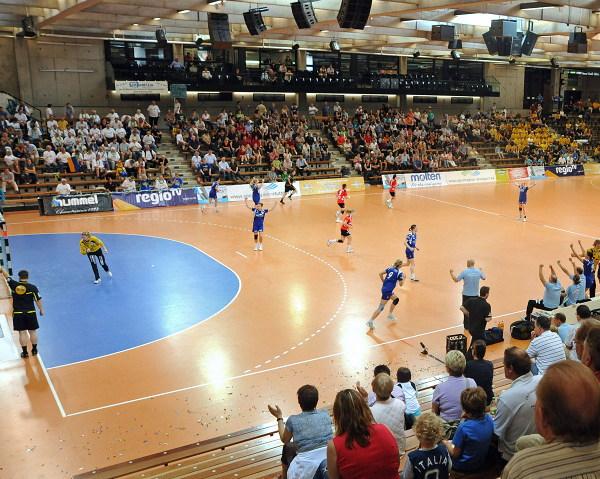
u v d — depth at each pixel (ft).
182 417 31.91
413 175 127.13
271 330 44.60
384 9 82.99
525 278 58.08
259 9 79.25
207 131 124.26
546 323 28.37
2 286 53.47
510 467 7.00
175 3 80.89
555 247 70.85
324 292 53.78
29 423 31.24
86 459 27.94
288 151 124.98
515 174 141.90
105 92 123.75
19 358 39.63
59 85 118.83
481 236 76.84
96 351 40.73
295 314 48.03
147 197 99.04
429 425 15.23
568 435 6.83
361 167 128.06
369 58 158.30
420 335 43.75
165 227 82.79
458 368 22.99
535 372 27.94
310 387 18.86
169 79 124.16
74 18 97.30
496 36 83.87
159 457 25.44
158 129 122.31
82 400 33.81
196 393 34.68
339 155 135.85
